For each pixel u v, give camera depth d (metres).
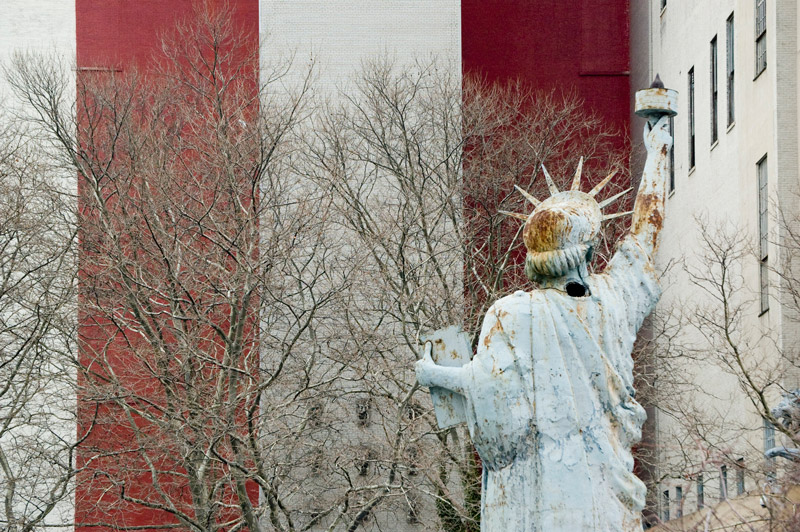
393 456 73.38
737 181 83.88
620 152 106.50
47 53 104.00
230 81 98.12
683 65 96.75
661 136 23.30
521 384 21.44
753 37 80.81
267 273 78.00
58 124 87.06
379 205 86.69
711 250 78.62
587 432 21.39
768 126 77.69
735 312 73.62
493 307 22.08
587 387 21.50
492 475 21.88
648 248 22.61
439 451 74.38
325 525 87.19
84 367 77.25
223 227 81.56
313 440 77.81
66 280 86.31
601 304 21.91
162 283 79.06
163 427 72.62
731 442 78.50
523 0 111.44
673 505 75.50
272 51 104.38
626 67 110.81
